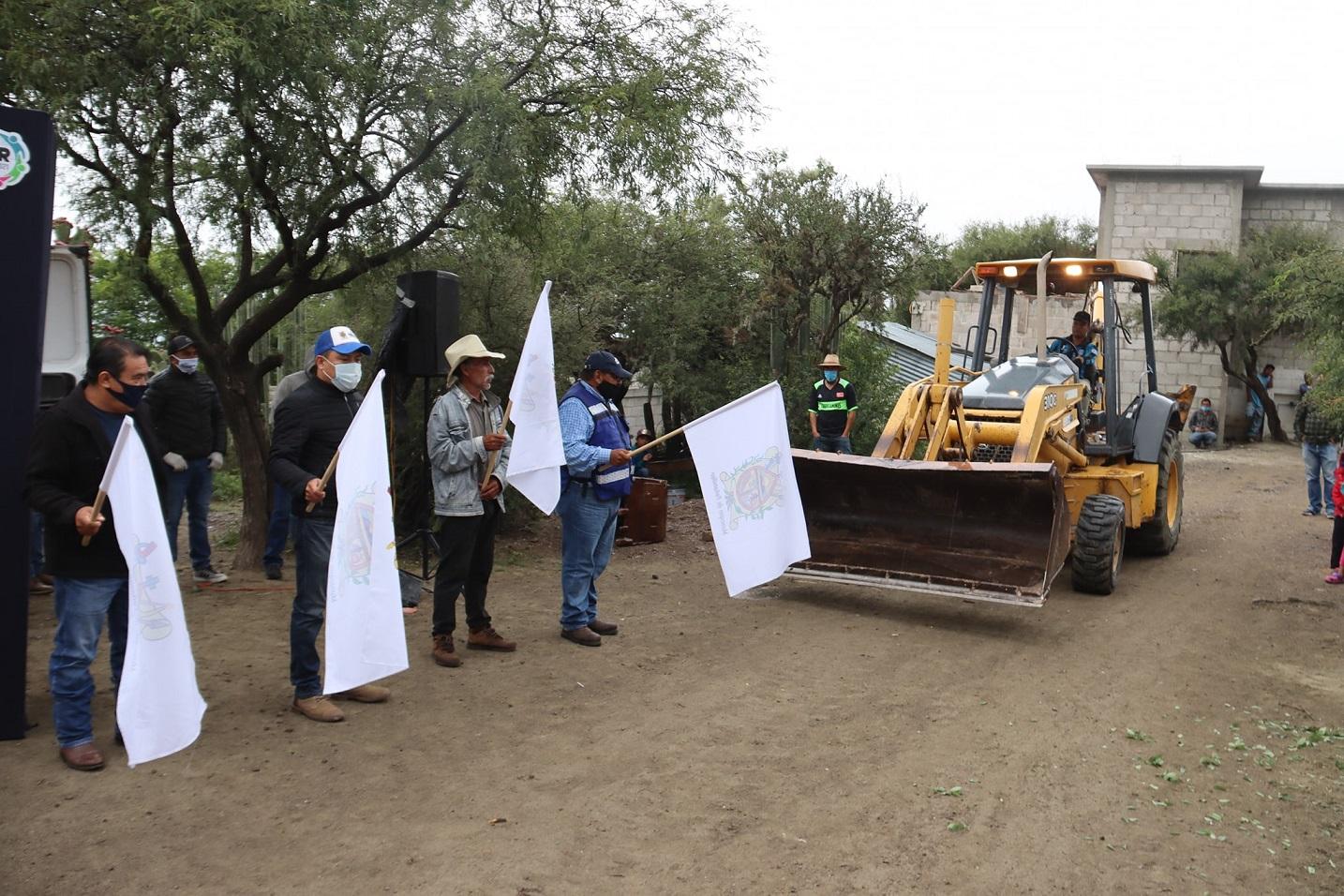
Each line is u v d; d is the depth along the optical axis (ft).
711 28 28.22
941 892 12.03
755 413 19.62
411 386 28.27
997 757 16.20
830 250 47.01
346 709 17.21
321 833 12.86
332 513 16.34
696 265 50.78
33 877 11.50
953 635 23.36
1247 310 75.10
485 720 16.99
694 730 16.94
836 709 18.25
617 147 26.99
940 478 24.16
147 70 22.11
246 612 22.91
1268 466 63.31
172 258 36.91
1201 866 12.84
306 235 25.81
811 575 25.49
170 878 11.64
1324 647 23.09
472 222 26.86
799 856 12.78
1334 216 81.97
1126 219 82.58
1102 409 30.68
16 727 15.24
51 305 23.72
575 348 35.58
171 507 24.02
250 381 27.40
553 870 12.20
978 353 31.73
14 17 20.18
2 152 14.84
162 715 12.72
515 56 26.94
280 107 23.59
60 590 14.08
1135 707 18.84
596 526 21.21
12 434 14.93
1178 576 30.27
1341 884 12.48
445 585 19.47
